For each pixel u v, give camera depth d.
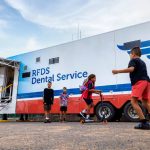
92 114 10.42
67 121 11.61
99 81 10.38
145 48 9.32
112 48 10.21
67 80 11.52
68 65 11.58
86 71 10.85
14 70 14.11
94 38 10.84
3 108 14.12
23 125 8.45
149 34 9.31
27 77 13.37
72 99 11.15
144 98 5.23
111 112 9.83
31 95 12.98
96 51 10.68
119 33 10.11
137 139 3.85
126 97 9.52
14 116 17.30
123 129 5.53
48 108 10.73
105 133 4.86
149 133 4.56
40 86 12.64
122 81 9.72
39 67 12.87
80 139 4.05
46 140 4.04
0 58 13.60
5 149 3.25
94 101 10.34
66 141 3.86
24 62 13.69
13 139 4.27
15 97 13.73
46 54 12.65
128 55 9.73
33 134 5.04
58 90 11.80
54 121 11.88
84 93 8.53
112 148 3.14
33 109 12.76
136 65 5.11
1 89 14.27
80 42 11.30
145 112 8.40
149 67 9.13
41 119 14.98
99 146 3.31
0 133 5.41
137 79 5.08
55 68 12.10
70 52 11.61
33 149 3.21
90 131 5.38
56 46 12.27
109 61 10.22
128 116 9.42
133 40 9.67
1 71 14.50
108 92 10.05
